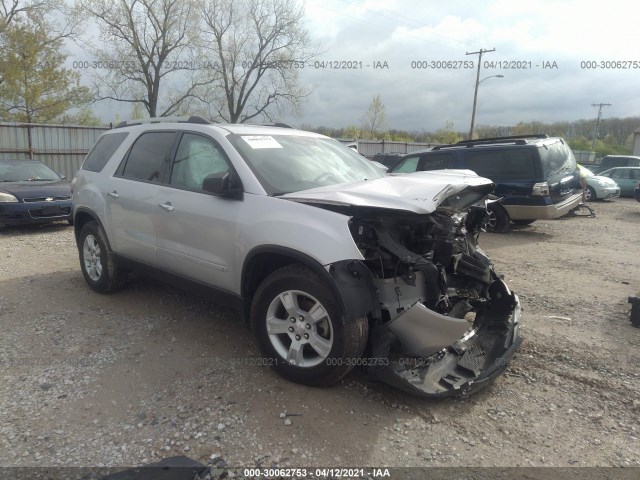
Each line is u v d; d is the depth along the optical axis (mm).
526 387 3561
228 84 31109
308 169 4078
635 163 24000
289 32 30406
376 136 42719
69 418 3070
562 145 10516
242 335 4332
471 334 3877
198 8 28328
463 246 3926
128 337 4281
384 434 2957
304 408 3197
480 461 2738
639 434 3014
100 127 20141
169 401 3273
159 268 4520
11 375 3602
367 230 3232
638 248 8719
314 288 3213
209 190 3691
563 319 4891
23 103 26156
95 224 5320
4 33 25016
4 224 9547
